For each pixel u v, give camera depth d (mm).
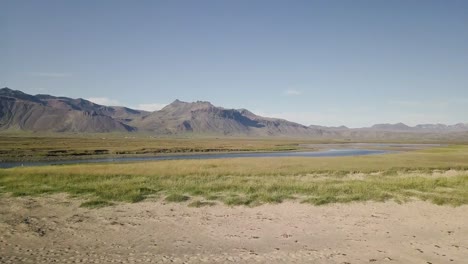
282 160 56625
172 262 11547
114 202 22016
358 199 22406
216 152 105438
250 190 25406
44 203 21688
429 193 24578
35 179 31359
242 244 13766
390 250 13086
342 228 16281
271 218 18141
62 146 115000
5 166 60469
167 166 44156
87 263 11359
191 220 17734
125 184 28031
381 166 45781
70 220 17672
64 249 12977
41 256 12094
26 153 83375
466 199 22359
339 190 25297
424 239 14586
